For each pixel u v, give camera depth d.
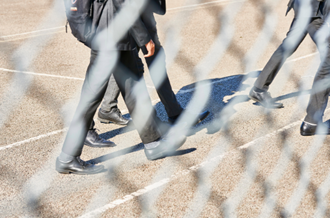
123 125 3.62
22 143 3.24
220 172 2.81
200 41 6.86
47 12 9.19
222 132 3.46
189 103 4.18
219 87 4.68
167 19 8.57
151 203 2.46
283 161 2.96
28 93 4.40
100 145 3.17
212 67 5.46
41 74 5.09
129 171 2.84
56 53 6.07
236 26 8.05
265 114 3.85
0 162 2.93
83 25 2.28
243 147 3.18
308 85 4.72
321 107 3.22
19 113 3.85
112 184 2.67
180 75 5.10
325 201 2.48
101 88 2.48
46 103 4.13
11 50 6.18
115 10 2.29
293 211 2.38
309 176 2.76
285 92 4.48
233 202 2.47
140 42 2.40
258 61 5.79
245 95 4.40
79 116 2.55
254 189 2.60
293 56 6.00
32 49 6.26
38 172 2.81
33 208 2.41
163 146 2.87
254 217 2.32
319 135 3.37
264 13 9.38
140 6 2.90
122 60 2.49
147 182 2.70
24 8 9.61
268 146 3.19
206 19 8.68
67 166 2.69
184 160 2.99
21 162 2.94
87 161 2.97
